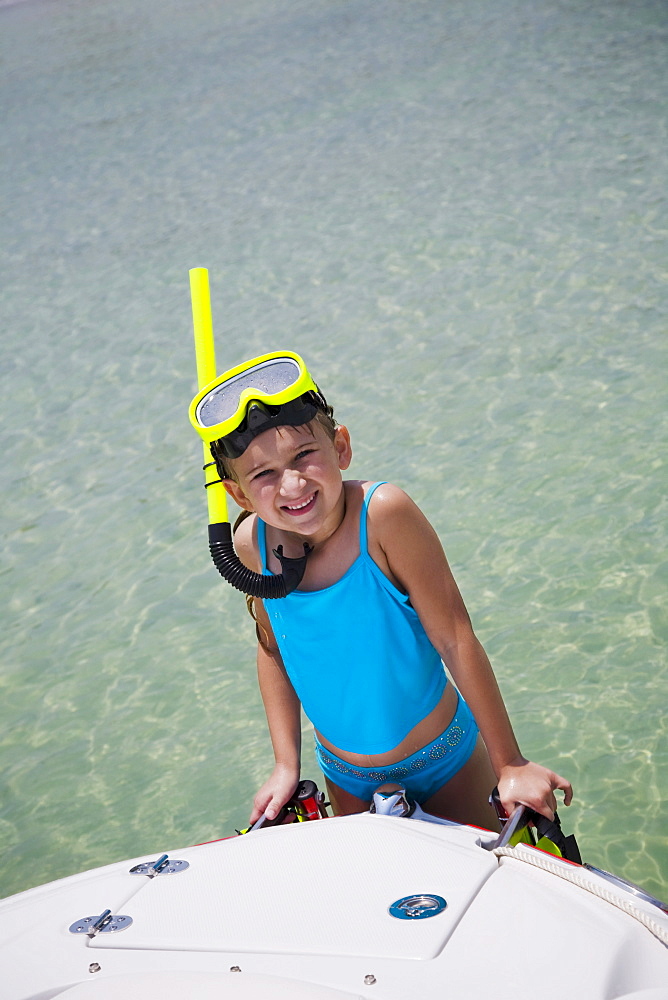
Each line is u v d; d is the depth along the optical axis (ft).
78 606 14.47
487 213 25.32
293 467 4.82
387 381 18.56
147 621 13.85
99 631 13.82
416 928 3.58
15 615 14.51
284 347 20.62
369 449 16.49
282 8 61.62
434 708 5.60
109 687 12.67
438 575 5.22
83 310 25.25
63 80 54.39
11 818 10.75
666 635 11.43
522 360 18.31
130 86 49.88
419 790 5.73
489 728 5.23
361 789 5.89
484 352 18.90
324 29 52.54
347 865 4.17
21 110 49.42
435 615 5.25
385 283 22.80
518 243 23.24
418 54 43.01
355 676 5.38
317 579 5.22
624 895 3.95
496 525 14.03
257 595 4.99
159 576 14.83
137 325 23.68
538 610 12.23
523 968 3.28
